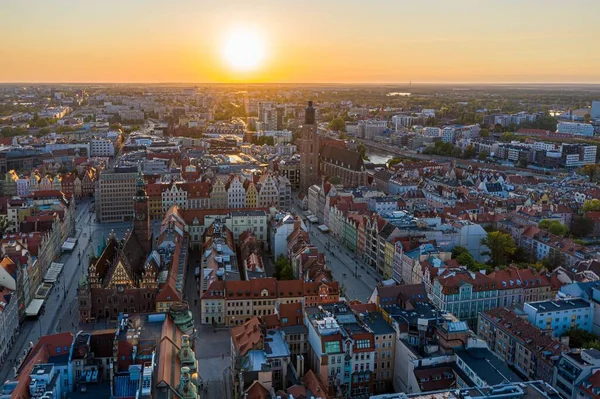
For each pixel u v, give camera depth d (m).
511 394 149.25
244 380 167.12
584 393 172.62
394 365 193.38
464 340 184.75
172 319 184.00
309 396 158.62
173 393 143.00
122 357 160.25
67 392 164.50
